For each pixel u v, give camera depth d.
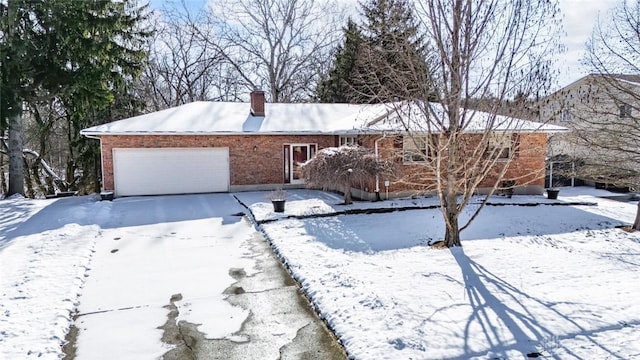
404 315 5.27
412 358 4.28
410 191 14.55
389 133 11.92
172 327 5.34
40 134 22.67
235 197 15.50
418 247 8.68
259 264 7.91
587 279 6.63
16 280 6.58
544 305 5.55
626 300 5.69
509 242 9.12
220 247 9.07
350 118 18.14
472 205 13.31
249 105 20.47
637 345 4.40
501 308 5.47
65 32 14.29
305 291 6.42
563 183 20.14
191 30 29.38
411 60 7.95
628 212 13.11
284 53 30.78
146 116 17.52
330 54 31.27
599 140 12.38
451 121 7.83
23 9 14.13
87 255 8.16
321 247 8.66
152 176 16.17
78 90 15.31
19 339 4.79
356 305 5.62
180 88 29.92
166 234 10.14
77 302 6.09
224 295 6.40
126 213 12.59
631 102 12.27
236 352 4.71
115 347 4.83
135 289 6.63
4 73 13.94
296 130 17.23
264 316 5.66
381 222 11.08
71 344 4.90
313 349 4.77
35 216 11.82
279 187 17.44
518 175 15.67
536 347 4.43
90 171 22.50
